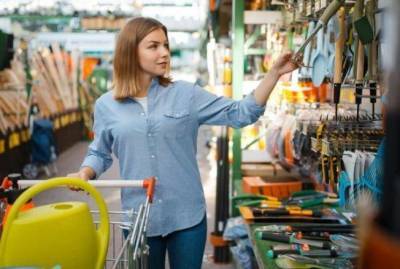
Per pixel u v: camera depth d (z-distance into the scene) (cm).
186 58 1791
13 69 551
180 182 180
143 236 141
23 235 108
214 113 185
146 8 606
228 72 335
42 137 626
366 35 148
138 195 179
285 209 229
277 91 299
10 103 536
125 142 179
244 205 242
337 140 171
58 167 712
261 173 325
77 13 770
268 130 305
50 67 771
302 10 217
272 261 168
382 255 47
